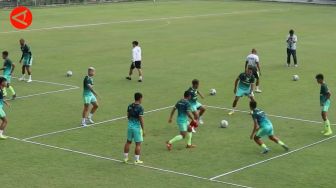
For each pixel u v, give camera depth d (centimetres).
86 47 7244
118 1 14188
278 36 8438
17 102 4441
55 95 4681
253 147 3356
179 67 5938
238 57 6569
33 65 6019
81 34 8431
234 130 3706
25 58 5172
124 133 3631
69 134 3603
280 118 4019
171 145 3341
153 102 4462
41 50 6994
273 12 12212
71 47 7231
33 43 7531
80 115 4069
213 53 6838
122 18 10619
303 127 3800
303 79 5366
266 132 3203
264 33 8775
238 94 4069
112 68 5866
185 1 14650
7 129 3703
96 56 6594
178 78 5388
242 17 11094
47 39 7900
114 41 7781
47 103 4416
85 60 6331
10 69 4506
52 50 6994
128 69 5816
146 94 4728
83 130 3697
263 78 5400
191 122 3331
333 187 2736
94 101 3825
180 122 3288
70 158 3145
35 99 4544
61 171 2936
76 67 5919
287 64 6066
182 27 9412
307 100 4541
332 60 6438
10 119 3944
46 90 4866
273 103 4441
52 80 5278
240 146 3375
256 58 4906
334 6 13888
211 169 2980
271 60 6425
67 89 4906
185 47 7294
